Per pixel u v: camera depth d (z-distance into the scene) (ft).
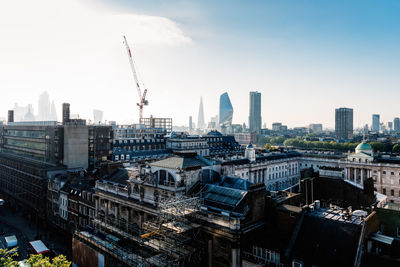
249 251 158.30
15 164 468.75
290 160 573.74
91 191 291.99
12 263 145.59
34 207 397.19
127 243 211.20
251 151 483.92
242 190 181.78
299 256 146.82
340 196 230.07
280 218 167.53
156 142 583.99
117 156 466.70
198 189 198.18
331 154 604.08
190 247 164.25
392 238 149.28
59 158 410.93
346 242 142.00
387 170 446.19
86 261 221.66
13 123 613.52
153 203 197.88
